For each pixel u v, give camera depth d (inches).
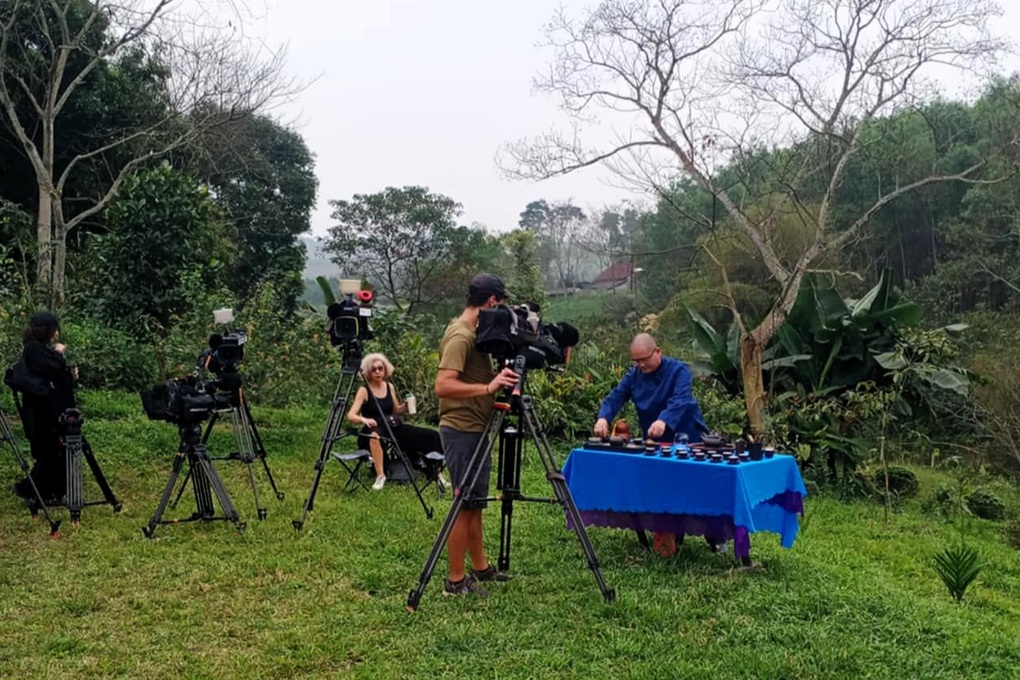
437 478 313.6
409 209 1434.5
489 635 174.6
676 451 220.4
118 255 533.3
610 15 557.9
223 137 839.1
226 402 257.8
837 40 499.2
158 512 245.3
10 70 696.4
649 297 1161.4
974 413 566.9
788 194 537.6
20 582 207.3
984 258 954.7
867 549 277.6
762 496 214.1
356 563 224.1
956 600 220.2
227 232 1067.9
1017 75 881.5
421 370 464.4
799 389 450.6
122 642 173.0
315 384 468.4
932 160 666.2
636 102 501.4
